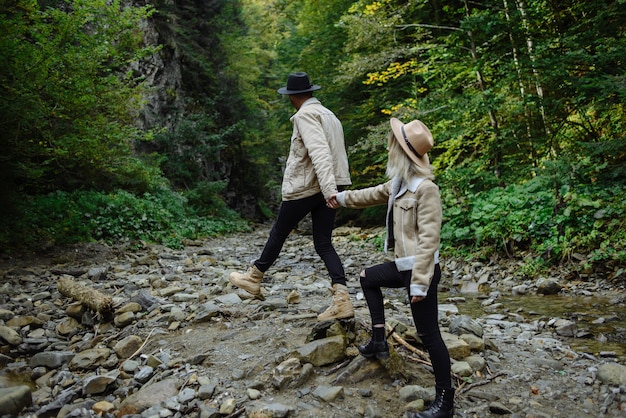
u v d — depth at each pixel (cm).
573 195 654
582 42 702
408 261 240
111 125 830
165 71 1758
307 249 1066
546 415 251
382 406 261
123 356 340
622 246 581
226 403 256
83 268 685
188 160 1769
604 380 286
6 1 723
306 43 1792
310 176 329
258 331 361
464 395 277
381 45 1092
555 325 419
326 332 321
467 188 882
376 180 1390
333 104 1562
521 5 787
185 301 470
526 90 798
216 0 2164
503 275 650
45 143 766
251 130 2380
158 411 259
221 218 1712
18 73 661
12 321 411
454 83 970
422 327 244
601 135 793
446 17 1212
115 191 1147
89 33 959
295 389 276
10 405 264
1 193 771
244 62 2309
